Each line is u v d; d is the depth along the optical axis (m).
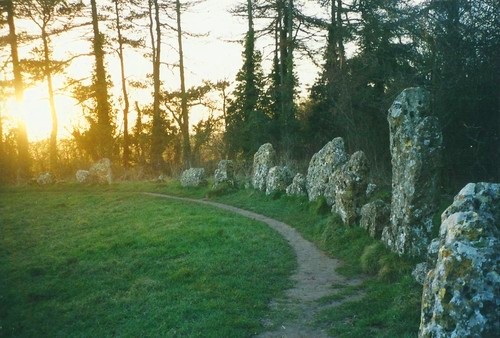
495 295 5.42
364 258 11.69
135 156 42.00
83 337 8.79
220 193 25.28
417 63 24.28
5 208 24.55
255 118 35.12
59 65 39.91
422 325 5.96
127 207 22.84
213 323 8.60
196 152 39.88
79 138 40.31
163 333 8.48
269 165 24.23
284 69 40.94
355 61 28.78
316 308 9.34
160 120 40.78
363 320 8.45
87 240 16.12
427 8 21.89
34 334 9.17
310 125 33.12
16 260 14.38
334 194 17.11
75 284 11.72
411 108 11.37
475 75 18.84
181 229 16.11
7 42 38.34
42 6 37.88
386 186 20.66
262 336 8.19
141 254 13.62
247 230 15.95
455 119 19.41
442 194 18.55
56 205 24.66
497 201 6.98
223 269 11.80
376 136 26.08
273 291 10.40
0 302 10.90
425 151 10.98
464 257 5.65
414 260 10.74
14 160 38.03
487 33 18.97
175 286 10.89
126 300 10.23
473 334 5.30
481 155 19.19
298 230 16.47
